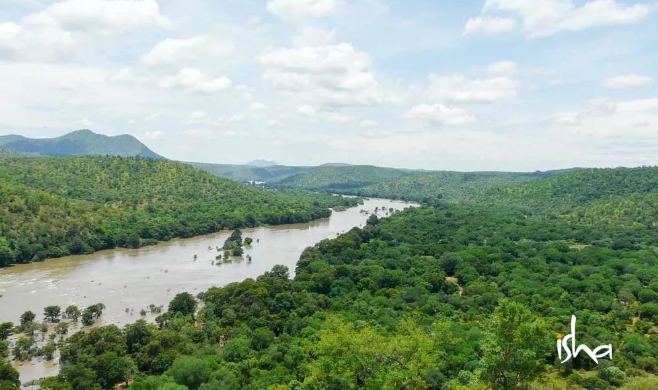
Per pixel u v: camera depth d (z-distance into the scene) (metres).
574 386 91.19
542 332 55.03
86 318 142.12
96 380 100.06
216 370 100.19
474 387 54.94
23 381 106.44
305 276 181.50
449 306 148.88
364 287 176.12
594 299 149.00
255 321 132.75
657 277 169.62
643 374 96.69
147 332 118.38
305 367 93.38
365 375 68.75
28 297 167.12
